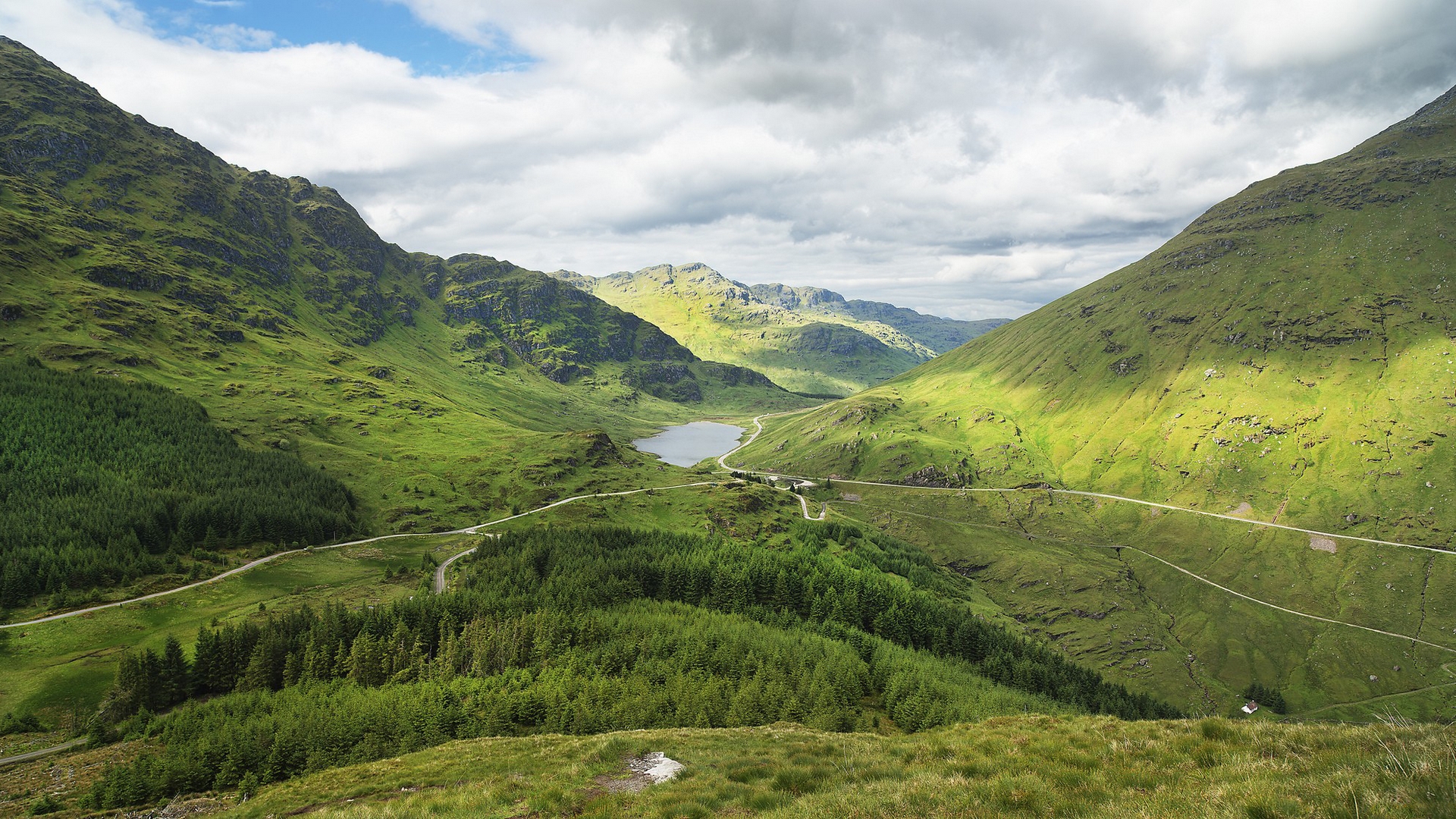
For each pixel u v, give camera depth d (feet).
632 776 113.29
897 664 456.04
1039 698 485.15
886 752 111.34
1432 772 59.88
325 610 463.01
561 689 339.36
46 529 582.35
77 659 439.63
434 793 120.16
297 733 279.28
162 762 262.47
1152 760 81.51
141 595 551.59
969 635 593.42
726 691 362.74
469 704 324.80
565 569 601.62
